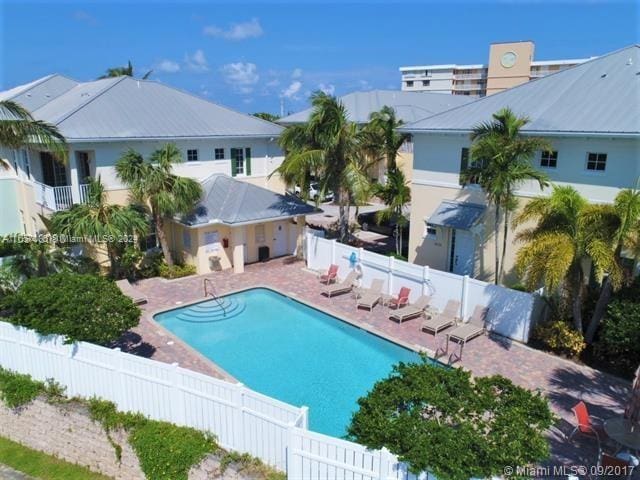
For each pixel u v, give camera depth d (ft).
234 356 58.39
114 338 48.08
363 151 89.61
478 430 29.50
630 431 36.27
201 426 40.96
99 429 44.21
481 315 61.93
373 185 92.53
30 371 49.14
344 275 82.17
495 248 72.43
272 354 58.95
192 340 62.54
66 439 46.68
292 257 97.25
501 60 253.65
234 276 85.61
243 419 38.32
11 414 49.47
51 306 46.96
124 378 43.62
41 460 47.70
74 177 79.56
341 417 46.47
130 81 97.91
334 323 67.82
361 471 31.27
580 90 71.72
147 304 72.13
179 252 89.81
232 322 68.23
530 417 30.66
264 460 38.01
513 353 56.59
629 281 52.06
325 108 78.69
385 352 59.31
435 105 170.50
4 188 102.99
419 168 84.69
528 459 27.89
